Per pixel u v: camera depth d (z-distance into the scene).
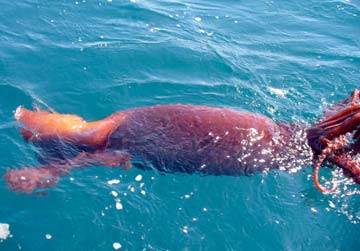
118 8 6.05
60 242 3.98
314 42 5.91
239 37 5.89
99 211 4.13
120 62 5.31
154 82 5.16
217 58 5.49
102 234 4.03
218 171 4.31
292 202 4.29
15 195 4.15
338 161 4.27
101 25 5.77
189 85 5.17
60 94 4.93
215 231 4.11
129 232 4.05
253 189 4.34
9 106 4.73
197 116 4.29
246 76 5.34
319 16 6.39
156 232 4.07
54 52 5.32
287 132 4.40
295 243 4.10
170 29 5.85
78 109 4.84
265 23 6.18
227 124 4.27
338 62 5.62
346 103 4.52
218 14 6.24
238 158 4.27
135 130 4.36
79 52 5.36
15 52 5.27
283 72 5.44
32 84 4.98
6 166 4.29
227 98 5.08
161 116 4.34
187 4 6.38
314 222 4.20
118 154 4.35
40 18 5.73
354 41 5.98
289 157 4.35
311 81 5.35
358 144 4.23
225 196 4.29
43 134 4.46
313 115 4.95
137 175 4.33
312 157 4.34
